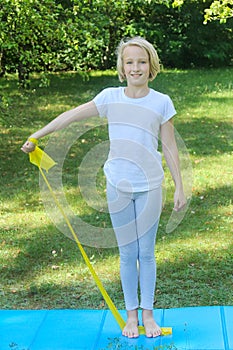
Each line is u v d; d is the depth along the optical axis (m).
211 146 8.99
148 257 3.61
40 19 7.58
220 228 5.99
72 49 8.29
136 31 15.50
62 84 13.46
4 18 7.85
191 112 11.05
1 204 6.87
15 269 5.19
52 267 5.20
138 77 3.38
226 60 16.66
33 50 8.06
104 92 3.51
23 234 5.97
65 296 4.69
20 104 11.46
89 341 3.64
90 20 8.90
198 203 6.71
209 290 4.66
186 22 16.12
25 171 8.00
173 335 3.66
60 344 3.61
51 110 11.14
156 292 4.66
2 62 9.53
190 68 16.34
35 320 3.94
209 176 7.64
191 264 5.16
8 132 9.70
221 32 16.33
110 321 3.91
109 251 5.51
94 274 3.72
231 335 3.63
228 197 6.90
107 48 15.40
